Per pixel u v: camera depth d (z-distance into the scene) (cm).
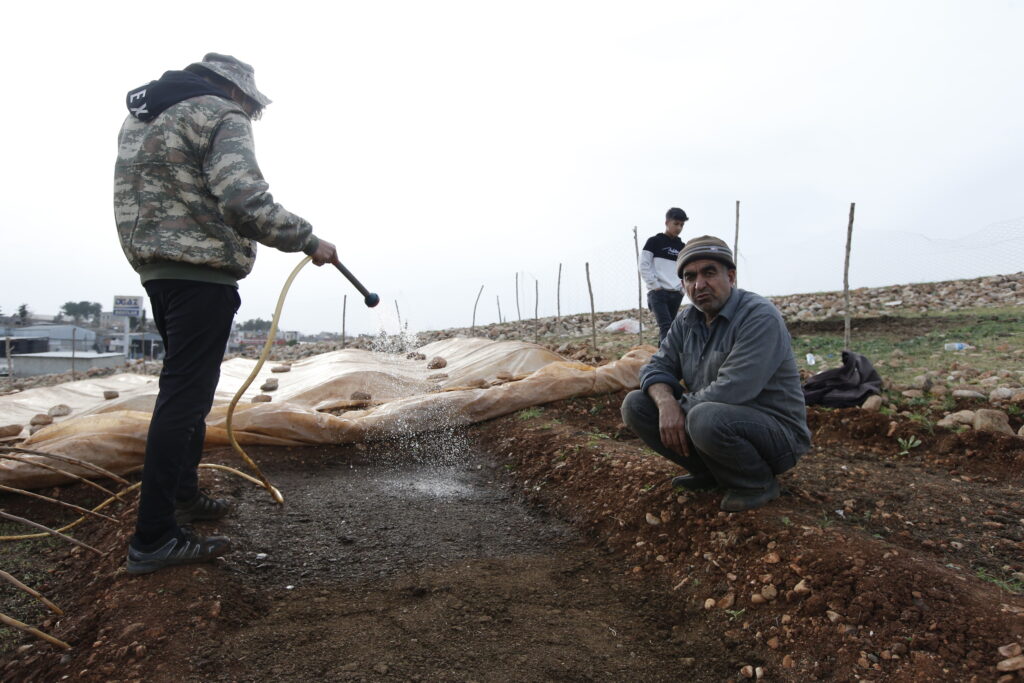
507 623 235
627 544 301
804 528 260
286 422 459
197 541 257
